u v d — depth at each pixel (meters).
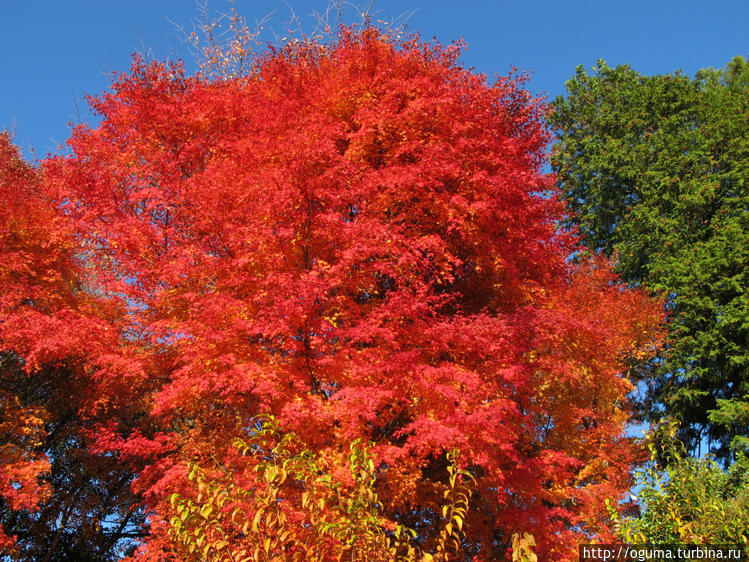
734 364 19.92
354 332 9.23
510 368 10.02
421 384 9.06
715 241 21.69
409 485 9.56
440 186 11.89
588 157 28.61
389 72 13.78
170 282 10.64
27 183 15.92
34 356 11.29
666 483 8.16
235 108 14.40
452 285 13.40
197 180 11.77
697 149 25.14
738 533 7.38
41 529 14.83
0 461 11.62
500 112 15.12
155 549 8.97
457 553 10.38
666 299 22.34
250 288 10.43
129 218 11.72
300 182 9.75
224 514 6.36
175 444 10.75
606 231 27.27
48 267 13.80
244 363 8.94
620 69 30.44
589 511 11.70
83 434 13.46
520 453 11.95
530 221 13.28
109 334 11.68
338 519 5.92
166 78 15.77
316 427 9.21
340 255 10.02
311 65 16.42
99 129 14.40
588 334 13.41
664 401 21.61
